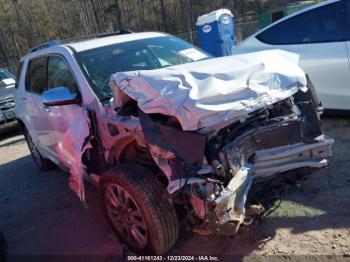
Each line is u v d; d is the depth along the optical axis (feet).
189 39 59.72
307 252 10.20
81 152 11.43
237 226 9.34
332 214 11.68
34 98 17.02
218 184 8.95
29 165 22.22
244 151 9.77
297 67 11.31
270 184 10.84
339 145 16.37
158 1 138.41
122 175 10.27
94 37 16.33
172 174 9.16
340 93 18.01
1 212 16.49
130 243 11.16
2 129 34.30
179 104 9.00
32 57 17.67
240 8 119.24
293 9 55.16
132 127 10.34
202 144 8.79
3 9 148.77
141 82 9.93
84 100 12.44
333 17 18.04
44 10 148.66
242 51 20.98
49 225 14.35
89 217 14.19
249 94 9.46
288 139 10.44
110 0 130.62
